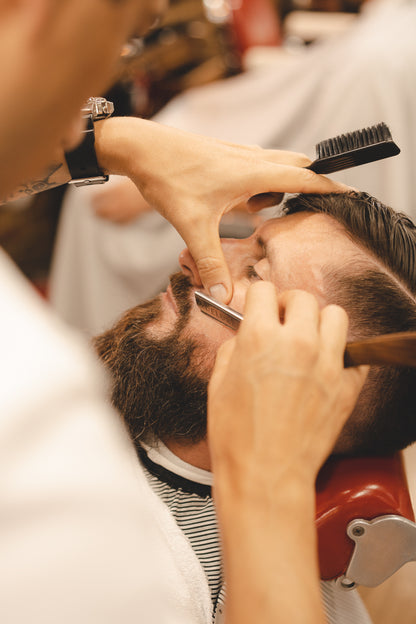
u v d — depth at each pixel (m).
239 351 0.42
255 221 1.20
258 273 0.72
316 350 0.41
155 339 0.73
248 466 0.39
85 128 0.68
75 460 0.25
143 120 0.71
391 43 1.41
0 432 0.24
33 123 0.29
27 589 0.24
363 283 0.69
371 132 0.69
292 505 0.39
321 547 0.63
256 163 0.69
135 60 1.66
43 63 0.27
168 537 0.64
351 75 1.43
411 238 0.71
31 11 0.26
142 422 0.71
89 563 0.25
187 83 1.80
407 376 0.66
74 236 1.72
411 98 1.41
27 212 1.99
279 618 0.36
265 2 1.99
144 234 1.67
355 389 0.46
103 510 0.25
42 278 2.01
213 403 0.43
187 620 0.32
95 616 0.25
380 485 0.64
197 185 0.68
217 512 0.41
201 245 0.68
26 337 0.26
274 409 0.40
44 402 0.25
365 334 0.69
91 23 0.28
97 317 1.74
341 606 0.79
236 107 1.59
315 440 0.41
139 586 0.26
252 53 1.85
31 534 0.24
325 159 0.69
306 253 0.71
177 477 0.72
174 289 0.75
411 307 0.69
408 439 0.71
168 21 1.75
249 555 0.38
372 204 0.73
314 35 2.09
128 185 1.63
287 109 1.53
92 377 0.28
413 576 1.16
